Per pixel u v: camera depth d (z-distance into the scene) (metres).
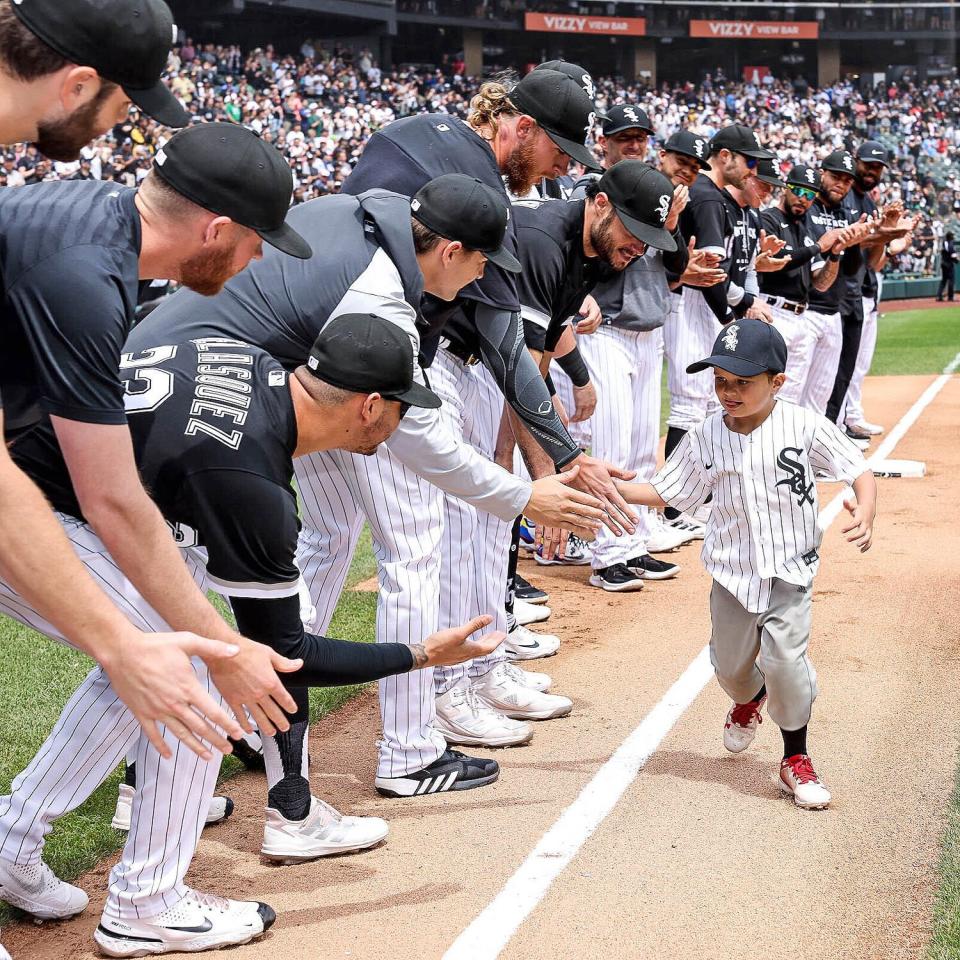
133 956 2.67
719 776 3.59
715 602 3.47
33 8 1.82
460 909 2.83
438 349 3.76
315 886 2.98
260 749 3.68
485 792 3.54
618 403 5.66
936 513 7.08
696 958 2.58
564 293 4.01
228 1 28.97
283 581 2.44
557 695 4.32
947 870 2.95
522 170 3.87
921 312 24.03
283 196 2.28
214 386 2.46
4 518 1.77
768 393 3.30
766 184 6.69
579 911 2.80
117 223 2.17
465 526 3.98
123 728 2.73
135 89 1.97
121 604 2.53
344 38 35.06
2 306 2.12
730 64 42.34
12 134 1.92
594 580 5.84
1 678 4.57
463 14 35.53
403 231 3.01
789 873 2.96
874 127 39.34
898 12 40.47
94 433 2.09
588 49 40.19
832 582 5.71
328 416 2.50
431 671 3.53
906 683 4.34
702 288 6.54
